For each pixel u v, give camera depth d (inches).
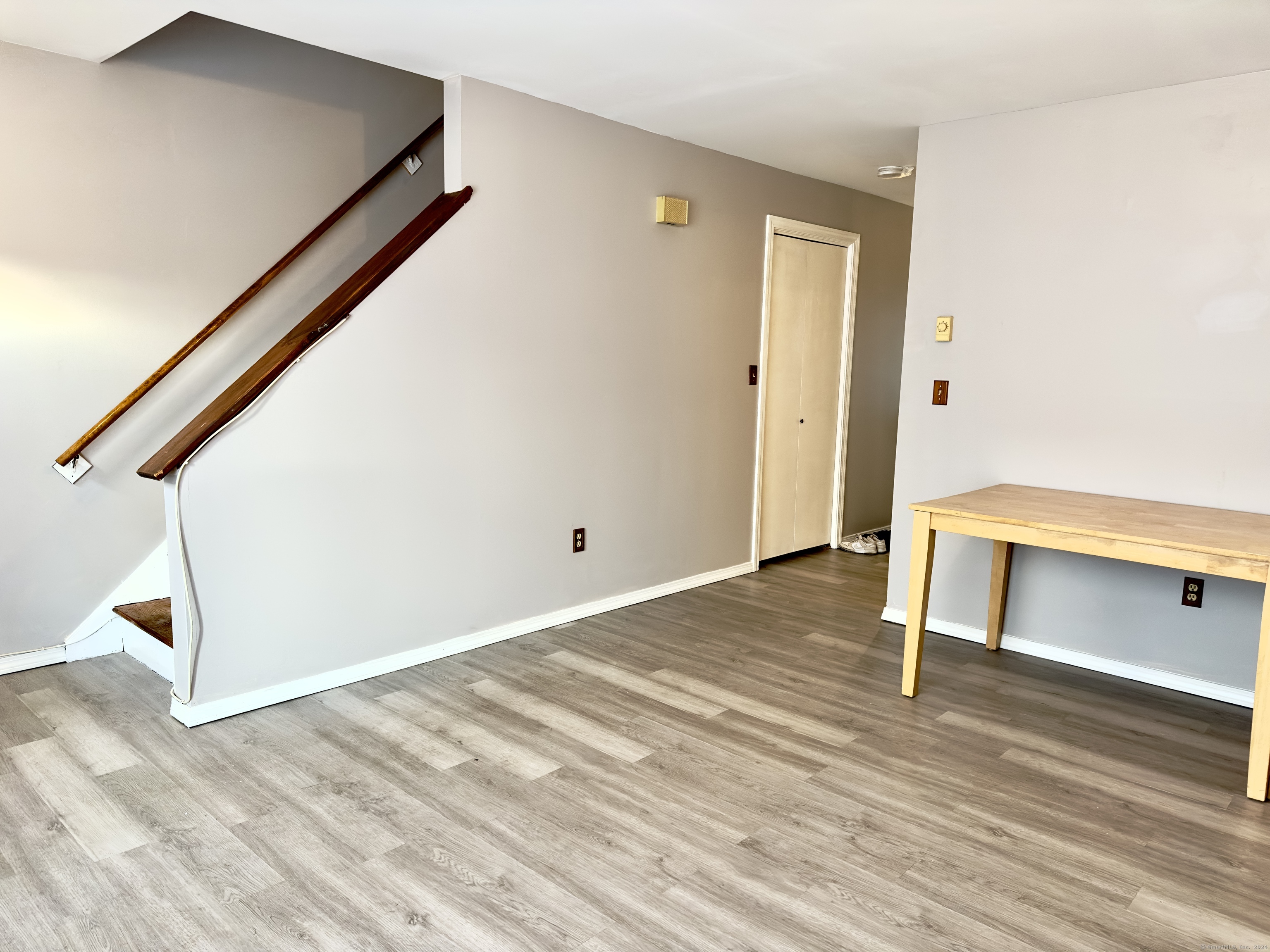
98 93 121.3
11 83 113.8
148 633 122.1
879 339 225.8
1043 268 135.6
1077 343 133.1
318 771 97.0
